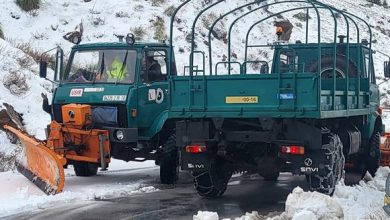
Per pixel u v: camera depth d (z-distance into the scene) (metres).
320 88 8.62
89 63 11.95
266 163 9.53
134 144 11.62
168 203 9.75
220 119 9.30
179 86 9.55
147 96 11.70
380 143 12.18
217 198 10.31
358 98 10.81
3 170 12.15
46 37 21.03
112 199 10.05
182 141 9.62
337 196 9.29
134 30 22.86
